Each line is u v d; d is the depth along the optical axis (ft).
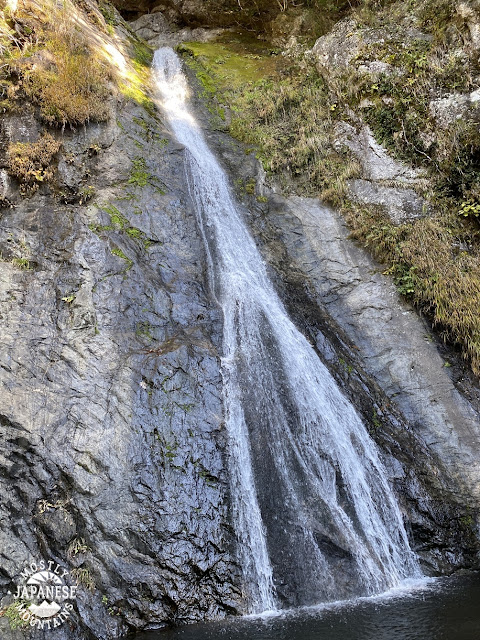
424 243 26.50
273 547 17.88
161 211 27.02
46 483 17.34
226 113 37.14
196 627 15.46
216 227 28.63
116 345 20.74
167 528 17.02
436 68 29.32
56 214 24.72
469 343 24.09
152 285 23.45
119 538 16.61
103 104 29.53
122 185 27.27
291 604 16.81
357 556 17.97
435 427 22.88
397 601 16.38
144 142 30.19
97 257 23.13
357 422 22.71
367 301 26.89
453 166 27.55
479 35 28.07
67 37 30.91
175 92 38.45
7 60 27.14
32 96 26.94
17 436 17.89
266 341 24.04
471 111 27.35
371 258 27.99
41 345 20.12
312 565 17.63
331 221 29.78
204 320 23.49
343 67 33.68
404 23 32.73
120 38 40.57
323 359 24.73
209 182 30.91
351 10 39.22
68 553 16.33
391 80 30.94
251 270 27.63
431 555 19.52
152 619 15.67
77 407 18.83
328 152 32.58
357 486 20.26
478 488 21.04
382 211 28.78
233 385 21.20
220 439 19.43
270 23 47.11
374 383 24.77
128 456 17.99
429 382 23.95
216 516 17.79
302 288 28.04
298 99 36.22
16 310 20.79
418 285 25.90
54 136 27.22
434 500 20.76
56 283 22.07
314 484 19.81
